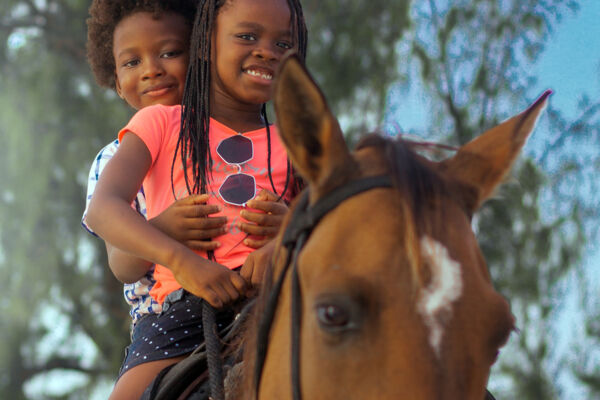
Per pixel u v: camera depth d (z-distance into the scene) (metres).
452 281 1.39
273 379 1.60
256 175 2.42
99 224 2.14
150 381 2.16
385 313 1.37
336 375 1.38
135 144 2.37
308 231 1.55
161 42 3.29
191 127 2.40
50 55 10.55
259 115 2.70
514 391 8.42
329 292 1.39
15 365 10.42
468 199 1.59
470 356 1.37
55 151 10.02
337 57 9.00
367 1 9.21
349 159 1.57
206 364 2.03
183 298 2.23
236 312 2.10
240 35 2.54
